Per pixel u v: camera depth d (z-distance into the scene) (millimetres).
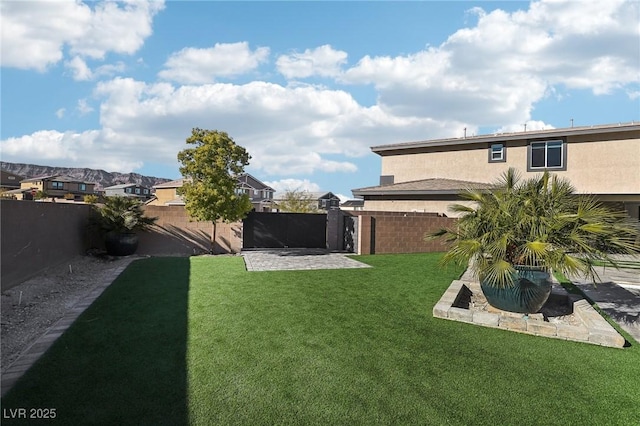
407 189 20312
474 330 5453
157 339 4867
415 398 3510
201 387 3613
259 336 5059
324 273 10102
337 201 62625
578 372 4113
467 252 6055
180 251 14672
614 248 5703
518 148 19844
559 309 6996
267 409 3271
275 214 17172
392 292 7844
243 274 9773
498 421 3180
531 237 5898
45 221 9023
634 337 5344
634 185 17016
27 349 4477
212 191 13539
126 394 3445
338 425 3064
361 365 4199
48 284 8117
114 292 7516
